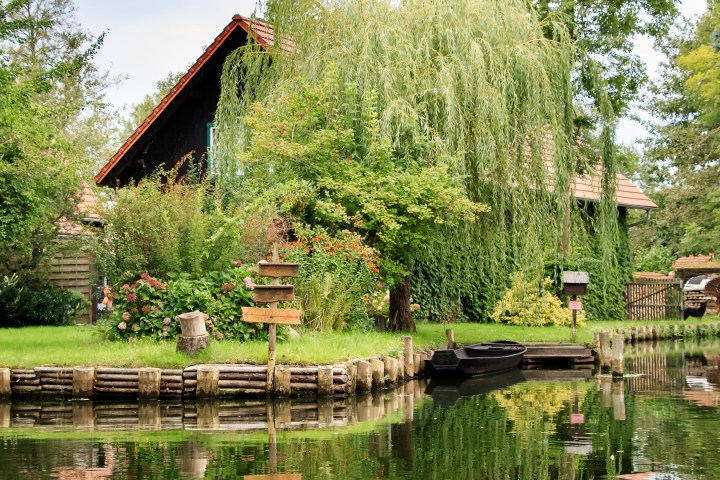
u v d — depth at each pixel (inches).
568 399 596.4
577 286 903.7
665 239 1931.6
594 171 784.3
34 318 962.1
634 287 1296.8
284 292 553.0
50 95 1585.9
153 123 1043.3
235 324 624.7
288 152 725.3
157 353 573.3
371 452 401.1
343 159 750.5
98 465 367.6
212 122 1031.0
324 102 750.5
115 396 553.6
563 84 756.6
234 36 976.3
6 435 434.3
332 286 692.7
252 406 529.0
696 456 398.9
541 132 737.0
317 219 726.5
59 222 1018.1
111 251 663.8
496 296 1080.2
